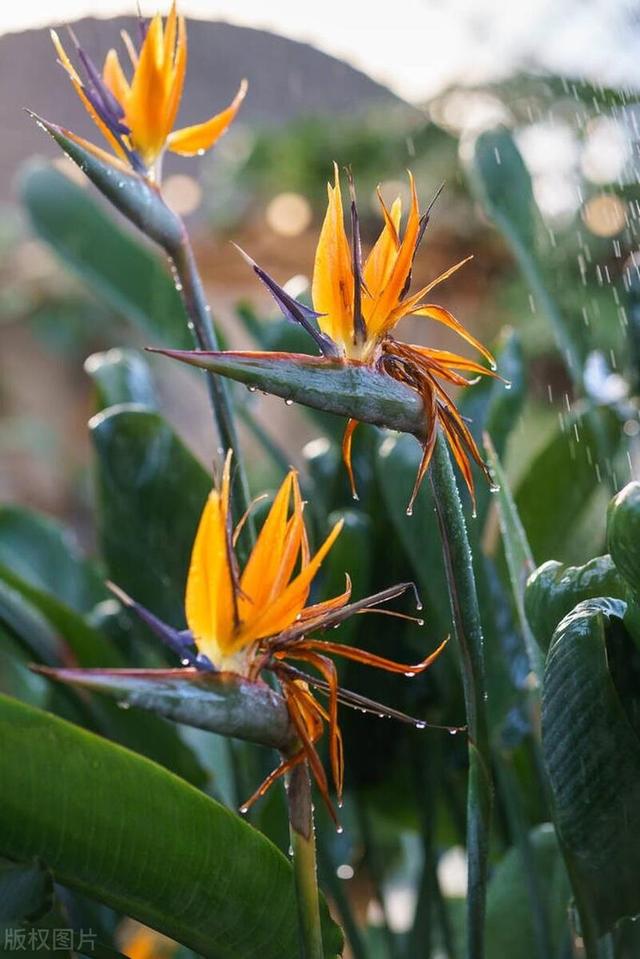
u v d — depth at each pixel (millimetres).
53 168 2904
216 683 1548
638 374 2373
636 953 2012
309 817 1605
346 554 2102
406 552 2217
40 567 2725
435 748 2221
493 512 2258
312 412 2412
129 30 4922
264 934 1705
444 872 3162
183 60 1821
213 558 1549
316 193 7367
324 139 7246
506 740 2123
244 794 2137
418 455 2037
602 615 1684
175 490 2135
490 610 2055
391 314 1608
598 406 2336
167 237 1840
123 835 1657
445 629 2139
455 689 2182
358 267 1589
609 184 3586
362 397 1601
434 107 6793
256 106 7387
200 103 6684
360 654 1597
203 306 1861
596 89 3453
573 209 4094
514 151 2609
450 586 1704
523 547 1891
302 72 7066
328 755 2170
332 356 1597
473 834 1770
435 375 1652
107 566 2213
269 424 8656
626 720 1685
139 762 1653
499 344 2488
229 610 1551
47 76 6422
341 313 1598
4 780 1625
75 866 1663
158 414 2137
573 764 1710
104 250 2842
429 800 2232
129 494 2146
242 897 1689
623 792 1705
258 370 1576
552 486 2301
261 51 6812
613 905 1761
